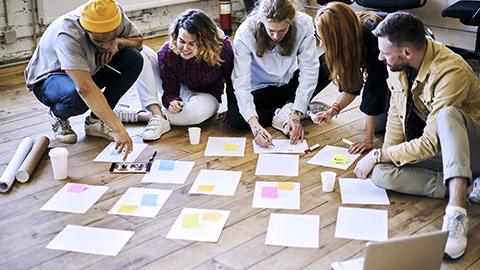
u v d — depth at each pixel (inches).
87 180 109.7
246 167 113.9
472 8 169.0
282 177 109.5
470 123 87.7
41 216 97.5
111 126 111.3
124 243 89.0
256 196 102.2
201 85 135.3
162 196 102.8
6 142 128.4
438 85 88.8
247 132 132.0
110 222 94.9
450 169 83.9
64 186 107.3
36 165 115.0
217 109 139.1
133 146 125.1
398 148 96.4
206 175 110.6
